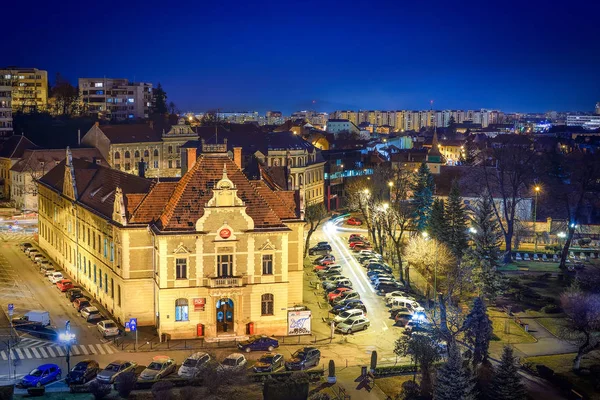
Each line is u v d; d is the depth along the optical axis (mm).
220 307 95062
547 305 111125
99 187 115375
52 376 78812
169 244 91125
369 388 79188
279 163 188250
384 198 167250
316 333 97250
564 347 94688
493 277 112000
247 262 93938
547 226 158125
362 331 98562
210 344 91812
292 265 102375
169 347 90250
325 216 190375
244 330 94500
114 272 99500
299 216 102438
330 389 78438
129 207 97000
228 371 75938
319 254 145125
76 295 108375
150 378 78062
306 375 78875
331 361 79500
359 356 89000
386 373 83125
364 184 194000
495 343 95375
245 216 93188
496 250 118250
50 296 111500
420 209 151750
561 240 156125
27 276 123500
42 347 89688
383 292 116688
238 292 92875
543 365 84938
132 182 106438
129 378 74562
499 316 107062
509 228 142625
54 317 100812
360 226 177500
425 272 128250
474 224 137750
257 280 94500
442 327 86438
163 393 70938
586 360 89875
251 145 194000
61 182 131750
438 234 125688
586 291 115938
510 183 164000
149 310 97125
